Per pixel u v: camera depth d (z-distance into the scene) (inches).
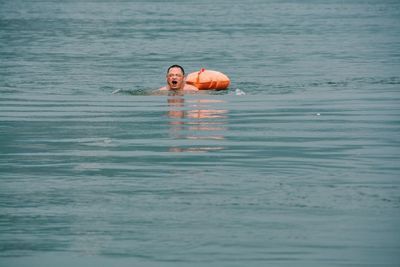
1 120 1133.1
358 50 2301.9
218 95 1393.9
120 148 933.2
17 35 2834.6
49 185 769.6
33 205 703.7
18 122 1117.1
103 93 1433.3
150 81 1609.3
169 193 739.4
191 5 5113.2
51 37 2753.4
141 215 674.2
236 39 2682.1
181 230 636.7
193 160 871.1
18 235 627.8
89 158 882.1
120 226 647.1
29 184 773.3
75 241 614.5
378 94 1413.6
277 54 2187.5
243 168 834.8
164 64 1934.1
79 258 581.9
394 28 3225.9
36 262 574.9
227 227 642.8
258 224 649.0
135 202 711.7
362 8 4773.6
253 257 579.8
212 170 825.5
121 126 1081.4
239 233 629.0
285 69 1818.4
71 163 858.8
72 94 1419.8
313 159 876.0
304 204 701.3
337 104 1285.7
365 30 3117.6
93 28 3221.0
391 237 617.6
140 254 587.8
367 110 1223.5
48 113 1195.9
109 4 5241.1
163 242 610.9
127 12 4355.3
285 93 1422.2
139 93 1422.2
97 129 1059.9
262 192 741.3
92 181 784.3
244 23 3555.6
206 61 2006.6
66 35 2842.0
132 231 635.5
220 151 916.0
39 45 2434.8
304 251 590.2
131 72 1759.4
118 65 1900.8
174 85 1439.5
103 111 1214.9
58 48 2337.6
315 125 1087.6
